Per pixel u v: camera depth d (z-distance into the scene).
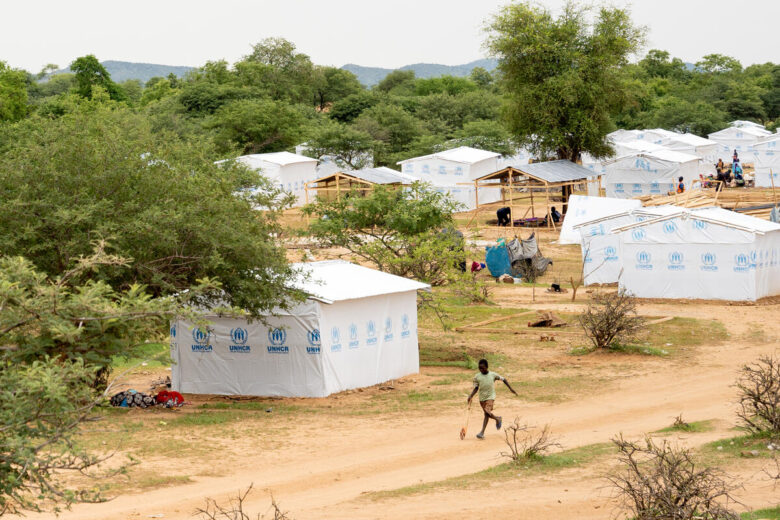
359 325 54.75
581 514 27.27
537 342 69.00
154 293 45.28
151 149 48.44
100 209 41.88
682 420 42.81
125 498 30.72
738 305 82.06
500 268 103.81
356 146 196.50
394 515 27.62
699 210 88.19
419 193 71.88
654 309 81.44
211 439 40.94
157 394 51.91
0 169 41.69
